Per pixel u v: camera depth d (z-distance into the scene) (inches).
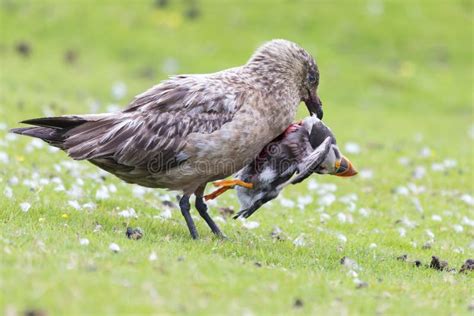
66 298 334.0
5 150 727.1
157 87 506.9
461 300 427.5
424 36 1934.1
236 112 496.1
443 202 746.8
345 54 1830.7
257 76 516.7
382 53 1859.0
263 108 507.2
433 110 1617.9
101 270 383.2
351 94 1643.7
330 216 663.8
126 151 484.7
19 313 312.8
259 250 497.4
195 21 1910.7
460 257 565.3
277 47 525.3
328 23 1930.4
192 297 360.2
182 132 488.4
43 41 1776.6
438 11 2047.2
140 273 385.7
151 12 1932.8
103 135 484.7
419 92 1700.3
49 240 436.5
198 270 406.9
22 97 1062.4
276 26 1908.2
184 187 512.4
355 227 636.1
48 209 531.2
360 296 404.2
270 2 2005.4
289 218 636.1
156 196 664.4
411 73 1786.4
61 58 1663.4
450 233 647.1
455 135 1344.7
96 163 499.5
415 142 1098.7
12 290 334.3
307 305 375.2
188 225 512.1
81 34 1814.7
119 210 577.0
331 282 427.5
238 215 514.9
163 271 396.2
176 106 492.4
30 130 485.7
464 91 1731.1
